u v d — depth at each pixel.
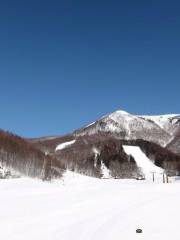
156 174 122.81
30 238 16.67
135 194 32.81
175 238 17.97
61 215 22.39
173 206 26.83
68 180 59.72
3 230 17.89
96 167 119.50
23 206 24.61
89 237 17.41
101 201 28.50
